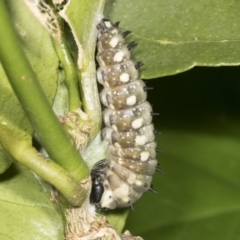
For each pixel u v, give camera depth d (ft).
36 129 0.58
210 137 0.85
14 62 0.55
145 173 0.68
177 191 0.82
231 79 0.87
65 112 0.66
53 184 0.59
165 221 0.80
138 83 0.67
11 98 0.62
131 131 0.67
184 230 0.79
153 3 0.69
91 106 0.62
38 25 0.64
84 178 0.60
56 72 0.64
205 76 0.87
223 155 0.84
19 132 0.59
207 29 0.69
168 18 0.69
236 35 0.69
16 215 0.67
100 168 0.68
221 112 0.86
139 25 0.69
